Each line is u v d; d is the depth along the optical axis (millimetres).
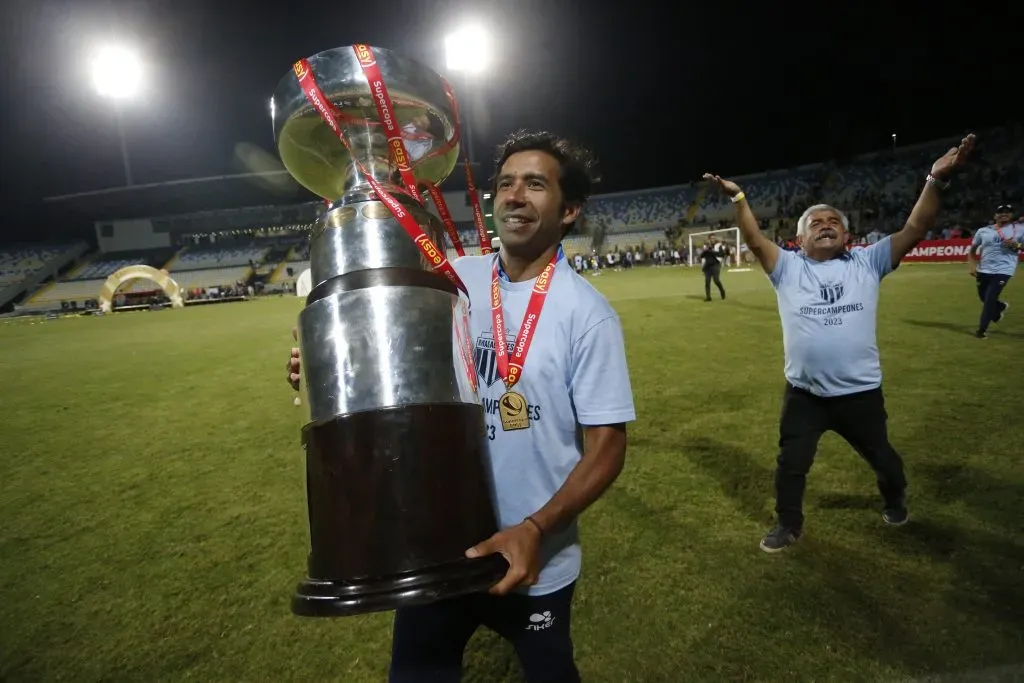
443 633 1530
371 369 1079
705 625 2506
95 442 5652
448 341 1142
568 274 1499
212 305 30641
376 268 1153
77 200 43969
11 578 3154
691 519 3455
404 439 1047
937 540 3078
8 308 39406
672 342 9008
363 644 2541
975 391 5492
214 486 4395
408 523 1030
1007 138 32844
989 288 7801
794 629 2453
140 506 4078
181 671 2396
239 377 8633
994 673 2160
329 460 1064
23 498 4289
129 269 29984
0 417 6781
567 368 1419
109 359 11156
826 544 3098
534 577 1120
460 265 1647
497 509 1180
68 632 2670
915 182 35000
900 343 7766
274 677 2348
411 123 1403
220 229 47531
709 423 5137
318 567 1060
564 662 1525
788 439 3086
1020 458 3996
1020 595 2611
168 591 2984
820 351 2930
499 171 1523
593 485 1290
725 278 21859
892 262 2908
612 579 2873
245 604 2854
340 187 1605
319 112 1265
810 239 3016
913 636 2377
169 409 6879
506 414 1439
